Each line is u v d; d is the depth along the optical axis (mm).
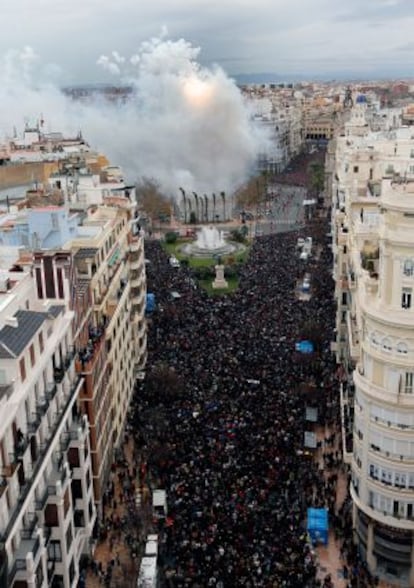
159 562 64938
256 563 63938
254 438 84500
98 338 74875
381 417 62531
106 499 77000
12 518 46781
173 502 73125
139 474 80625
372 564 67062
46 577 52062
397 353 61094
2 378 48062
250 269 163250
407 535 64250
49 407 57219
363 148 128625
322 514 69375
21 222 85375
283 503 72812
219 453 81375
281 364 104875
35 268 63188
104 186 116438
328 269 157875
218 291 151625
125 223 101438
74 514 65750
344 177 122438
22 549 48969
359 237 81938
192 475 77438
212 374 102000
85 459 66375
